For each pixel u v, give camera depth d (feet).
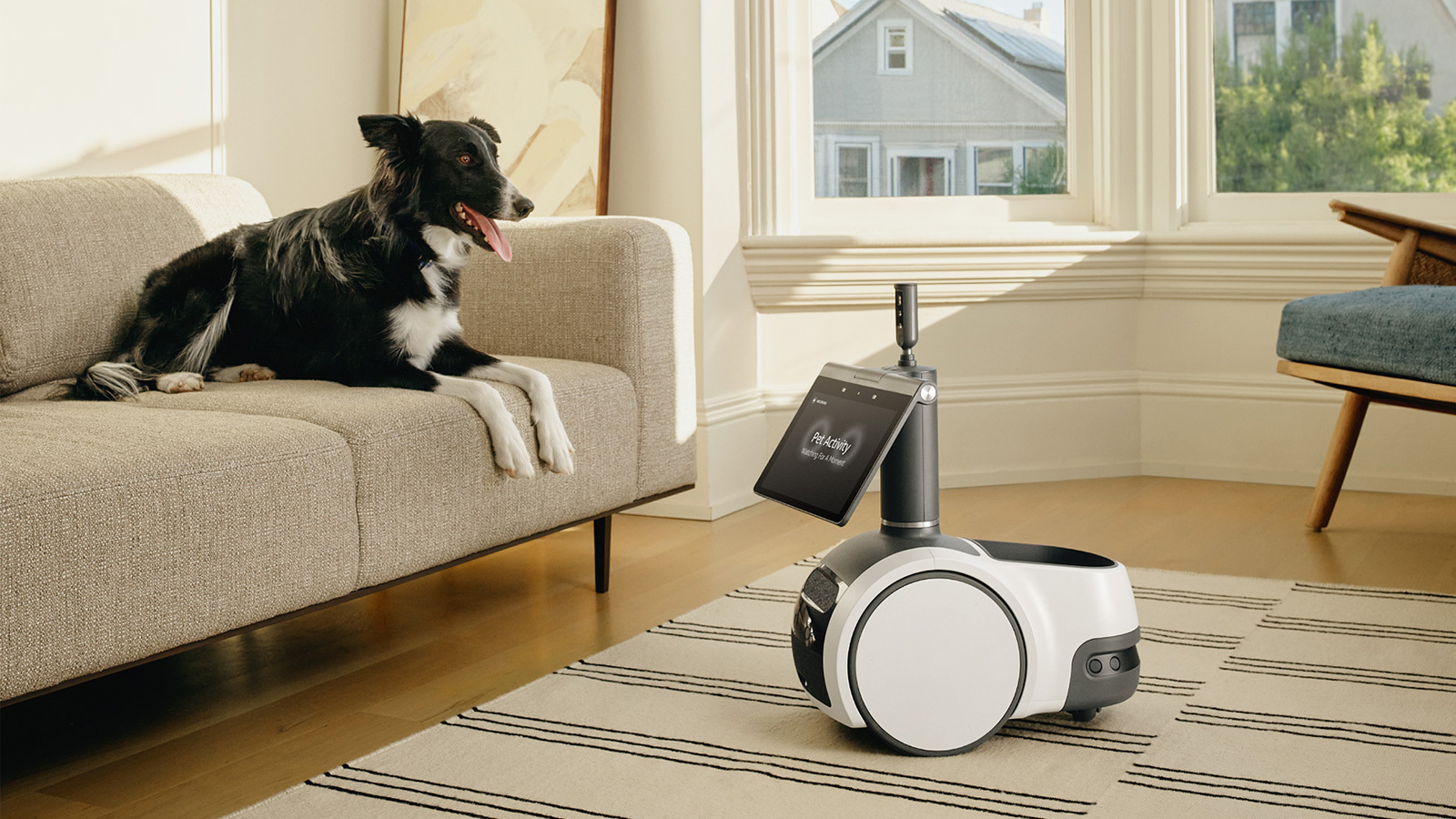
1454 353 7.04
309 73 9.80
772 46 9.89
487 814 4.15
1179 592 6.88
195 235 7.01
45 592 4.10
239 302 6.62
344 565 5.26
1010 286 10.52
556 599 7.15
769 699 5.26
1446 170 10.22
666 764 4.55
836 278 10.14
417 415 5.64
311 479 5.08
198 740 5.05
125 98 8.29
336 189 10.13
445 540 5.79
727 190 9.75
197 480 4.60
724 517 9.50
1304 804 4.10
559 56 9.82
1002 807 4.12
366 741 5.02
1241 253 10.34
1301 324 8.09
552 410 6.31
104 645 4.29
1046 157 10.98
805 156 10.52
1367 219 8.25
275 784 4.59
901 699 4.56
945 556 4.55
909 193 10.86
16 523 4.01
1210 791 4.22
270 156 9.46
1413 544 8.09
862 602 4.50
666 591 7.30
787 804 4.19
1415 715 4.91
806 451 4.89
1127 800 4.16
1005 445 10.69
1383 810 4.04
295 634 6.54
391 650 6.24
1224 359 10.65
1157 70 10.62
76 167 8.00
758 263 9.95
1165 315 10.85
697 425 9.43
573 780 4.43
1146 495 10.00
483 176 6.45
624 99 9.72
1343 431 8.39
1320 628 6.14
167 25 8.55
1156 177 10.75
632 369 7.17
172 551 4.50
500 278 7.51
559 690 5.41
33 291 6.14
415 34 10.44
